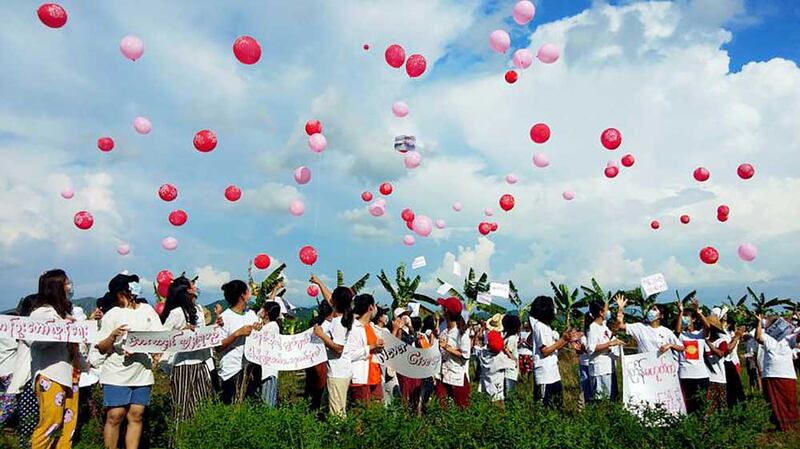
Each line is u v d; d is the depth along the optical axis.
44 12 6.71
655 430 5.04
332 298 6.59
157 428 6.38
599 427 4.99
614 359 7.66
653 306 7.78
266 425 4.83
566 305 19.67
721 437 4.85
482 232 11.62
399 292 17.81
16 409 6.82
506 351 7.70
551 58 8.38
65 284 5.25
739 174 9.23
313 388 7.92
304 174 8.78
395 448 4.63
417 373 6.79
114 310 5.68
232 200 8.94
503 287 9.50
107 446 5.47
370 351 6.51
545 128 8.76
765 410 5.75
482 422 4.79
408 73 8.53
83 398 7.16
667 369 7.16
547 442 4.51
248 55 7.15
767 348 7.83
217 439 4.88
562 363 14.40
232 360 6.86
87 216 8.16
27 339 4.89
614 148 8.75
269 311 7.80
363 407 5.27
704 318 8.25
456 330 7.32
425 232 9.44
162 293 8.73
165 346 5.67
